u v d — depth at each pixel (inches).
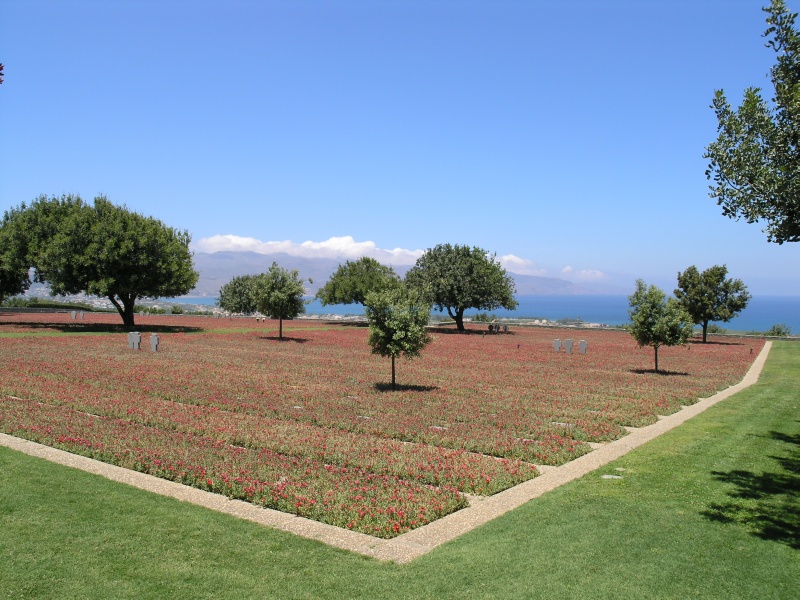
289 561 289.0
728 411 739.4
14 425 558.6
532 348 1710.1
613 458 515.2
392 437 589.0
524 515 359.3
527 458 511.2
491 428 629.0
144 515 346.3
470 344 1813.5
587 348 1743.4
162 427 588.4
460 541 318.0
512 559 291.6
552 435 597.9
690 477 437.1
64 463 454.9
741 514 354.0
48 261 1846.7
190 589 257.9
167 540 310.8
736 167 372.5
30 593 251.4
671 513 357.4
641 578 269.6
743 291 1973.4
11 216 2160.4
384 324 896.3
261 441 537.0
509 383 982.4
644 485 420.5
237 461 461.4
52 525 326.3
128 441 510.9
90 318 2593.5
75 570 273.7
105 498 373.1
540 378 1054.4
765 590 258.2
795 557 292.4
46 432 533.3
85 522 332.2
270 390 841.5
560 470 479.2
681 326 1155.3
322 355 1366.9
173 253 2050.9
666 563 285.6
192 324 2455.7
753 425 640.4
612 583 265.0
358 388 888.3
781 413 714.2
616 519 347.9
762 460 483.8
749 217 370.9
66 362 1068.5
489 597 252.7
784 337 2267.5
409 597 253.0
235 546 305.6
